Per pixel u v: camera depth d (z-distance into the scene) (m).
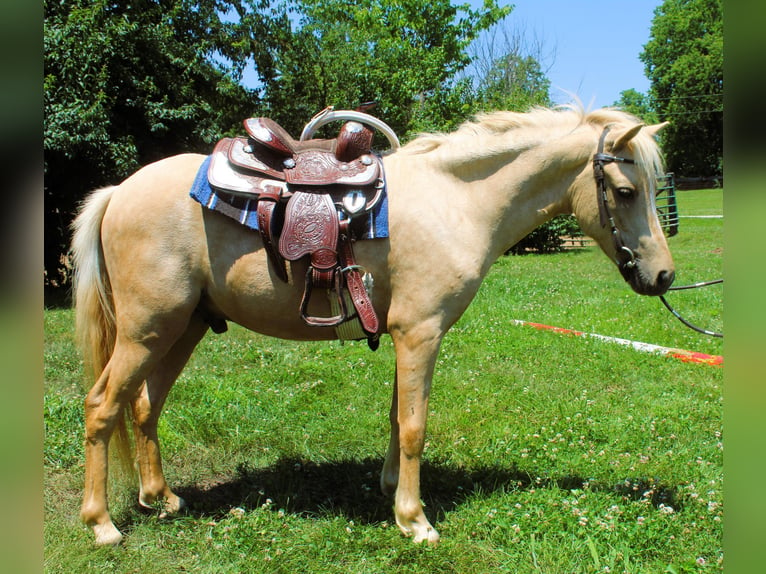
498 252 2.83
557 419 4.02
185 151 10.39
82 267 2.74
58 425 3.80
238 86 11.65
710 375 5.06
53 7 8.49
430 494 3.11
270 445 3.69
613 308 7.99
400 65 14.36
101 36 8.38
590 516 2.76
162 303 2.57
